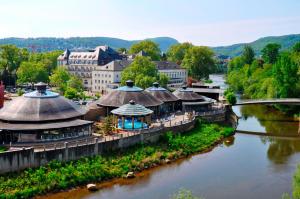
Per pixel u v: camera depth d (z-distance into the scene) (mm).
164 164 73875
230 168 72000
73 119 75938
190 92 118250
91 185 60125
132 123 83188
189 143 85125
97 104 97312
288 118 127750
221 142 93375
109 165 67875
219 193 59531
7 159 58219
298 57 161125
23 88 174625
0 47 196750
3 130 68375
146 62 165625
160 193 59188
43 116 72125
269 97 141250
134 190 60312
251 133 104125
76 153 66250
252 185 63062
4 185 56125
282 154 82500
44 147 65062
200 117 105188
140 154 74312
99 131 80562
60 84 164125
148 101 98688
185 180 65125
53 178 59906
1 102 97875
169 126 87750
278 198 57750
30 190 56406
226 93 138125
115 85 178375
